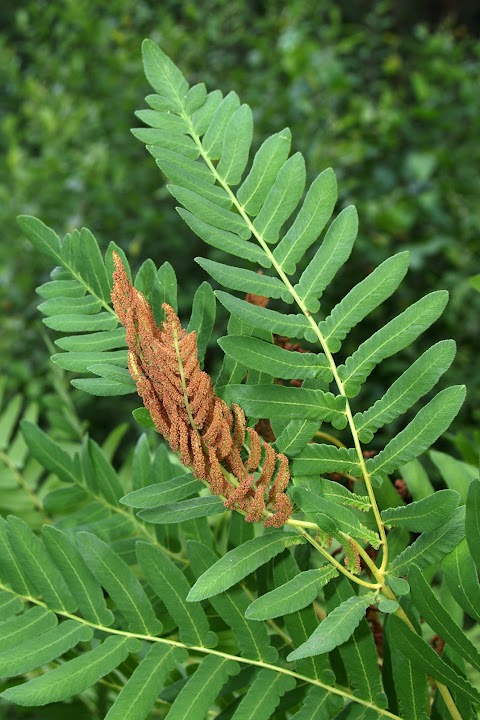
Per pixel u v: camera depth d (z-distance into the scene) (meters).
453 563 0.36
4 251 1.83
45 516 0.64
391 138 2.05
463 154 2.05
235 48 2.75
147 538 0.49
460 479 0.52
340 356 1.77
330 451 0.36
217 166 0.40
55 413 0.75
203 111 0.41
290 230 0.37
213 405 0.34
